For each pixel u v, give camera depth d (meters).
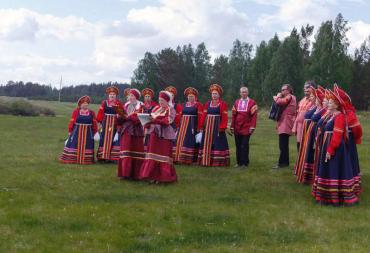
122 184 10.47
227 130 13.18
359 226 8.00
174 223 7.91
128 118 10.80
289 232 7.67
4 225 7.62
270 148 17.69
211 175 11.67
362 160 14.74
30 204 8.70
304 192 10.17
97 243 6.99
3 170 11.79
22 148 17.08
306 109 11.64
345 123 9.16
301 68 63.06
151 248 6.90
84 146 13.28
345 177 9.17
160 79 72.31
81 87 102.25
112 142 13.37
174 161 13.27
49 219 7.90
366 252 6.88
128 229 7.60
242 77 75.50
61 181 10.65
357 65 68.19
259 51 69.25
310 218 8.37
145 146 10.72
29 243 6.93
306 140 10.87
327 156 9.11
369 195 10.01
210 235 7.45
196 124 13.26
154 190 9.96
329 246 7.09
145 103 11.36
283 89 12.57
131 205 8.79
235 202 9.27
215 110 12.97
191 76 74.25
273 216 8.45
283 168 12.68
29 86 104.88
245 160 12.98
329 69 59.19
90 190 9.88
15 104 39.16
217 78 79.69
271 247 7.02
